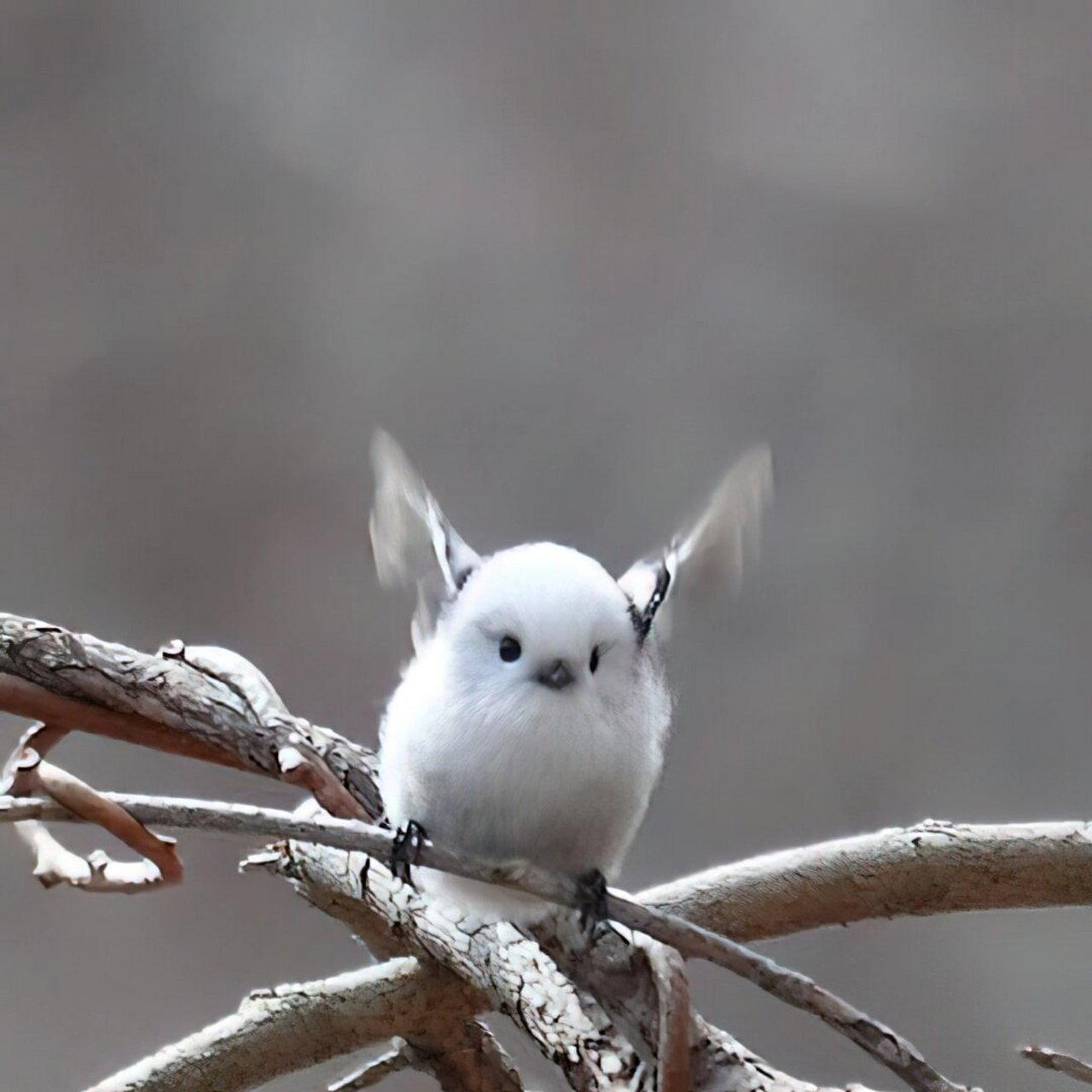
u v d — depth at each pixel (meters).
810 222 8.47
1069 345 8.14
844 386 8.23
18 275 8.13
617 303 8.41
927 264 8.35
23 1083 6.43
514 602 5.41
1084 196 8.29
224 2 8.52
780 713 7.54
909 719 7.52
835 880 5.44
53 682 5.43
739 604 7.68
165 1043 6.47
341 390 8.16
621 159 8.58
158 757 6.35
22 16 8.36
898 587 7.80
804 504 8.01
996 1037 6.78
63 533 7.77
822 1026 6.69
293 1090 5.48
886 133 8.51
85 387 8.02
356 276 8.36
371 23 8.62
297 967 6.67
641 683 5.42
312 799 5.46
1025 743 7.51
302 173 8.47
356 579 7.69
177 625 7.64
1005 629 7.73
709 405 8.24
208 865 6.71
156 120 8.43
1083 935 6.88
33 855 5.43
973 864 5.45
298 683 7.48
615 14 8.66
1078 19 8.43
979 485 7.98
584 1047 5.38
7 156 8.30
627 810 5.41
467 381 8.27
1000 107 8.45
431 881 5.41
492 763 5.40
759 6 8.68
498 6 8.68
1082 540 7.84
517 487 8.13
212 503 7.88
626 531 8.03
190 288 8.23
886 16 8.59
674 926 5.37
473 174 8.54
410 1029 5.43
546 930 5.39
